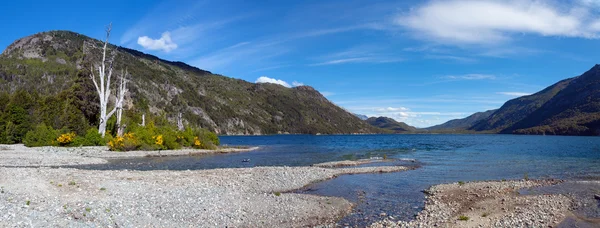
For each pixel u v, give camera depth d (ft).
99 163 111.65
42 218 37.35
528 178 89.25
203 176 79.36
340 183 79.66
